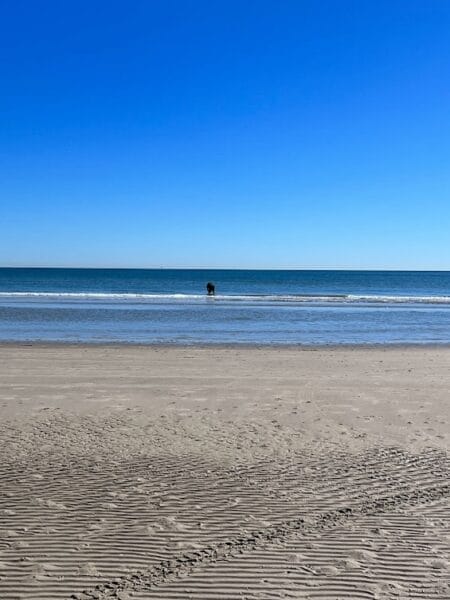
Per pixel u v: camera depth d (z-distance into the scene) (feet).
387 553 14.64
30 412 30.96
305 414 31.60
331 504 17.98
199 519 16.65
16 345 61.00
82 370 45.75
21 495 18.43
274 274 572.92
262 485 19.67
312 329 81.25
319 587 13.00
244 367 48.47
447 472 21.39
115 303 125.80
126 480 20.06
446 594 12.73
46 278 382.22
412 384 41.45
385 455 23.67
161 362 50.60
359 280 396.78
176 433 27.02
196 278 401.49
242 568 13.83
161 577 13.39
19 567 13.78
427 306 130.11
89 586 12.99
